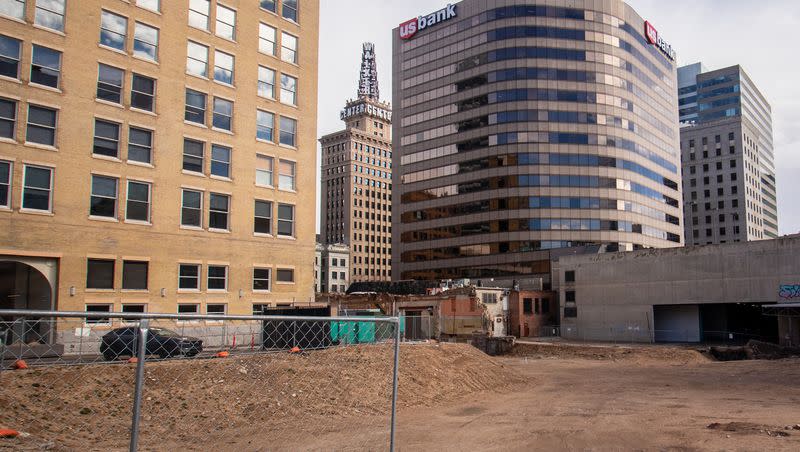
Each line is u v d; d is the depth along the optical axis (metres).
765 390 24.11
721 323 63.22
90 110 32.41
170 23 36.78
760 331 66.00
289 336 21.27
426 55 109.88
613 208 96.44
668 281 61.25
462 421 16.86
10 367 11.73
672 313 62.28
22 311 5.06
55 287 30.44
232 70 40.22
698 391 24.22
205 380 15.93
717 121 158.75
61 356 12.41
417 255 106.44
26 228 29.42
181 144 36.47
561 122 97.25
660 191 108.38
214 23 39.28
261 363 17.92
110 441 11.91
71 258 30.88
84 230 31.50
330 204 189.38
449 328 63.03
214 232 37.56
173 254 35.22
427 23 109.75
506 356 52.91
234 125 39.66
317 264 163.75
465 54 104.19
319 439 13.48
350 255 173.50
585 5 100.88
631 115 102.19
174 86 36.47
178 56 36.97
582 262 68.56
